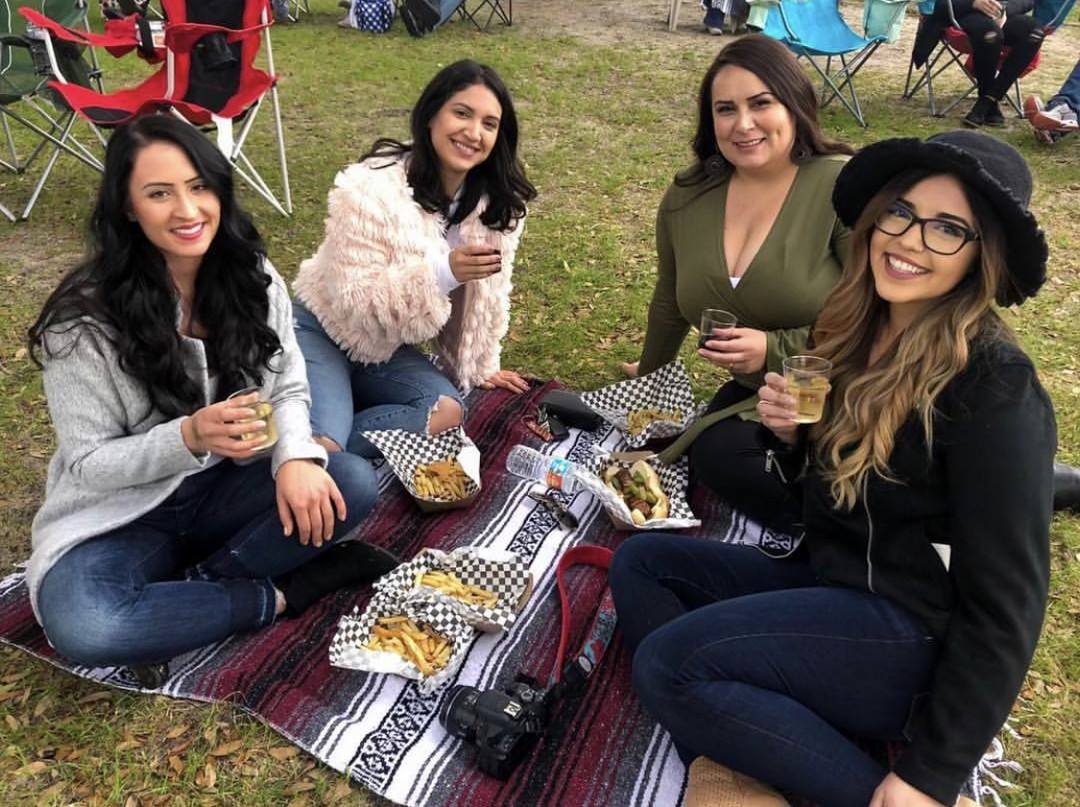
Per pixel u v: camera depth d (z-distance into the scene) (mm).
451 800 1889
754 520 2756
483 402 3352
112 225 1958
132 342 2016
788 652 1710
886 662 1683
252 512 2299
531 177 5758
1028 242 1480
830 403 1896
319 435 2688
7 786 1920
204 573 2338
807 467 1896
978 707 1521
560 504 2795
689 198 2883
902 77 8305
